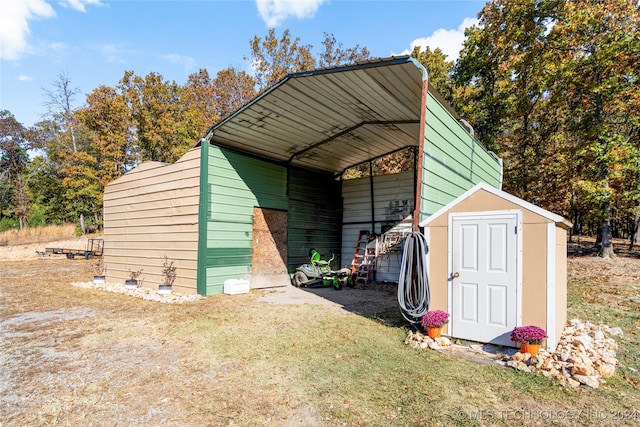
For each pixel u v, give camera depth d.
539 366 3.43
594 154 10.74
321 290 8.53
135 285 8.56
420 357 3.81
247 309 6.16
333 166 10.95
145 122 19.64
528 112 13.05
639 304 6.30
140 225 8.91
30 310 6.21
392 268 9.98
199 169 7.56
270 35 19.61
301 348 4.11
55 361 3.77
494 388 3.06
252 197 8.70
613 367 3.39
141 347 4.20
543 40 12.09
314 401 2.86
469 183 7.50
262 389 3.08
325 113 7.37
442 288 4.46
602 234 12.36
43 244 20.33
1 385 3.19
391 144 9.70
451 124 6.38
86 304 6.69
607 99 10.84
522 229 3.96
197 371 3.48
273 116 7.36
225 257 7.88
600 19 10.39
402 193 10.27
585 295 7.06
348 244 11.34
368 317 5.58
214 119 19.97
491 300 4.11
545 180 13.52
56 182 26.14
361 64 5.17
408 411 2.69
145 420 2.60
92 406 2.81
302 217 10.22
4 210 28.55
